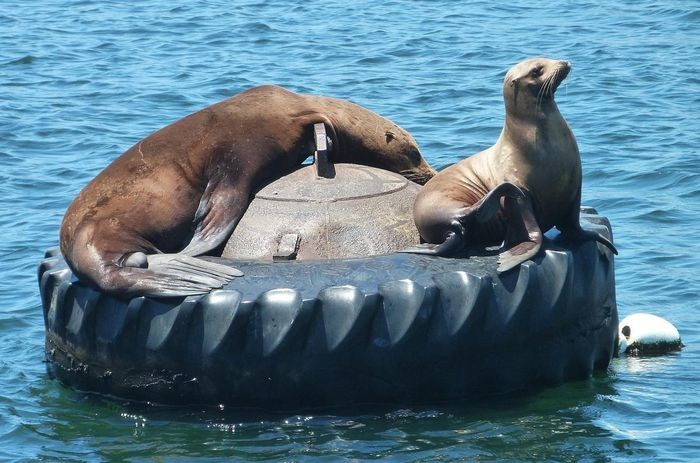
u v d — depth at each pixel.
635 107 75.19
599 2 113.81
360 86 80.38
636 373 38.50
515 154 36.09
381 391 34.38
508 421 34.16
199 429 34.25
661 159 63.81
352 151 40.84
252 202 37.81
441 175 37.59
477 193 36.69
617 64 87.12
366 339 33.78
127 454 32.88
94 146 67.62
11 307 45.34
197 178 37.94
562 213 36.75
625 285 47.38
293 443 32.97
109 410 35.91
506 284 34.59
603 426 33.94
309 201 37.31
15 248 51.75
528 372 35.81
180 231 37.47
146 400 35.75
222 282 34.56
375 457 31.95
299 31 100.56
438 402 34.97
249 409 34.81
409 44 94.44
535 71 35.56
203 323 34.12
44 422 35.25
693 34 97.69
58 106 76.12
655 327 41.00
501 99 76.50
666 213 56.09
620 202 58.00
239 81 82.06
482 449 32.38
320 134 38.75
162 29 101.94
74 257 36.34
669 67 85.75
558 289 35.28
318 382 34.16
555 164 35.75
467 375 34.84
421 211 36.56
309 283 34.22
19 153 66.44
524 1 116.25
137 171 37.91
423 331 33.88
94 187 37.94
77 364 37.00
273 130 38.88
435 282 34.09
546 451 32.25
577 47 93.25
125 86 81.12
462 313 34.03
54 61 89.56
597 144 67.38
